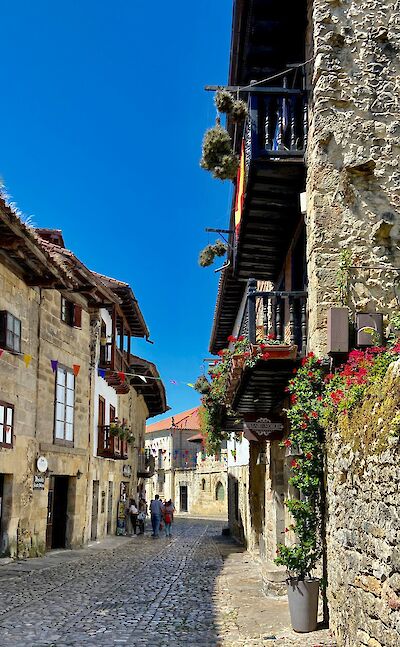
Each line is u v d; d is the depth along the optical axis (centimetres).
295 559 819
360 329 898
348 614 656
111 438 2381
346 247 941
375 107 970
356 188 953
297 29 1119
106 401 2539
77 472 2038
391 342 873
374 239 943
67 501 2020
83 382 2130
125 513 2900
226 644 780
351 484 650
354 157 956
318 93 970
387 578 527
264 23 1106
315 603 804
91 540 2322
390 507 521
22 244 1404
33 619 925
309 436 831
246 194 1062
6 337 1500
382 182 954
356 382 690
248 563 1669
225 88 992
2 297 1499
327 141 960
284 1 1073
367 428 596
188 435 7006
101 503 2447
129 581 1335
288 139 1057
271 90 1011
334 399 748
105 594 1162
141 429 3862
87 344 2180
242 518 2339
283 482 1319
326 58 978
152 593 1182
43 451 1759
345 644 669
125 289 2511
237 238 1230
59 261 1712
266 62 1192
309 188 977
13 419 1564
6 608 997
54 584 1262
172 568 1581
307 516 831
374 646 558
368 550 582
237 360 1031
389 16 995
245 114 982
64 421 1942
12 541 1562
